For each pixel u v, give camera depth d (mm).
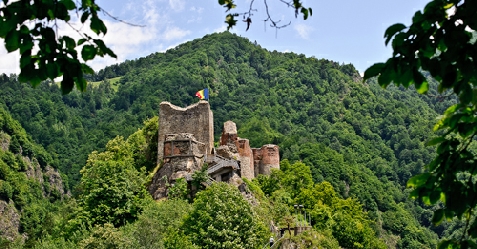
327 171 131000
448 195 9000
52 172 159750
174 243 42750
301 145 142875
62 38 9164
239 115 192875
